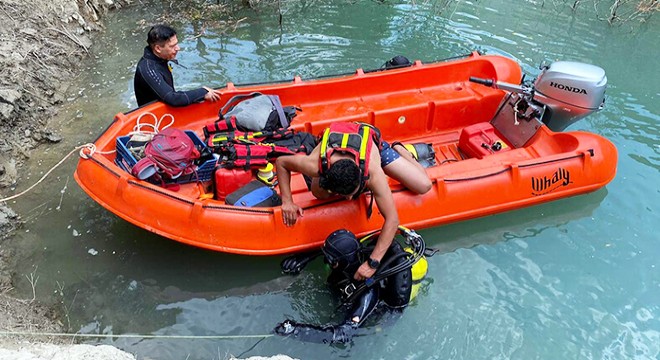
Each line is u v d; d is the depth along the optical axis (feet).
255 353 8.70
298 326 8.84
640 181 12.73
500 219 11.62
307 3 20.79
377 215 10.16
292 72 16.40
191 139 10.54
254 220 9.46
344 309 9.41
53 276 9.83
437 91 13.71
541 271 10.50
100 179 9.58
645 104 15.67
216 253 10.41
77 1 18.17
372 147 8.55
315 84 12.75
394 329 9.15
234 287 9.87
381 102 13.19
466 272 10.42
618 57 18.01
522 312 9.64
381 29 19.22
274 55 17.29
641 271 10.55
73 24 17.51
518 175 10.99
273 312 9.46
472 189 10.73
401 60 13.92
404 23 19.71
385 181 8.57
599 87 11.64
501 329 9.32
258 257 10.29
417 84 13.66
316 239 9.86
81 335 8.54
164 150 9.69
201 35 18.24
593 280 10.32
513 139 12.92
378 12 20.44
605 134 14.26
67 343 8.58
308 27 19.13
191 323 9.20
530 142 12.48
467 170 11.27
